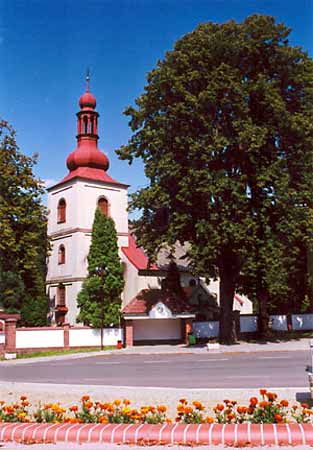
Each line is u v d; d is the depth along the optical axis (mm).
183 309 40344
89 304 38781
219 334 37625
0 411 8422
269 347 33406
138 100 37031
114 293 39531
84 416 8234
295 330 45094
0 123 42719
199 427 6816
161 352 33375
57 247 47719
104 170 48969
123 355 32656
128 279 45250
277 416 7645
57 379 19984
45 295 44625
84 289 39375
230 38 34375
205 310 46719
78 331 37500
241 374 19312
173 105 34438
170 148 34875
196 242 34719
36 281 44125
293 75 35750
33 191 43375
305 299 46406
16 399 14023
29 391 15648
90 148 48500
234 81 33188
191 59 34531
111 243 40000
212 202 32469
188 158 33562
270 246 33188
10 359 33031
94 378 19766
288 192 33219
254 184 34625
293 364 22797
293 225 33562
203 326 41219
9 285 41750
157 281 45438
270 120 34188
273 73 35938
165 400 12898
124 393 14367
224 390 14297
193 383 16953
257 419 8188
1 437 6895
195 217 34438
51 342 36469
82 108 49188
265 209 33406
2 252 41531
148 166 36156
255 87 32875
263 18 34969
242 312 57750
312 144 34812
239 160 34625
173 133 34438
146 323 40562
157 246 36531
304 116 35156
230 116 33969
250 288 41375
